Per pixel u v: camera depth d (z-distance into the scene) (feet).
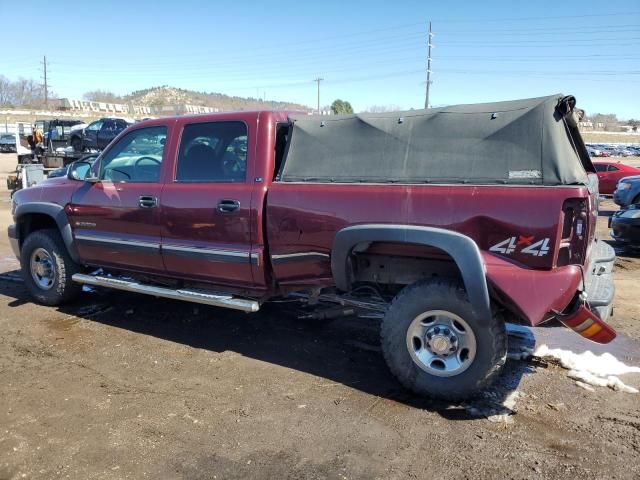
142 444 10.83
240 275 14.79
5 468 10.01
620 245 35.17
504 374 14.12
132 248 16.65
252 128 14.64
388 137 12.93
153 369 14.43
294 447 10.76
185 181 15.75
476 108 12.28
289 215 13.73
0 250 29.76
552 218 10.95
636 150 202.80
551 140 11.32
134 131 17.11
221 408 12.33
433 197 11.98
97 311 19.16
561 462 10.28
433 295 12.25
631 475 9.88
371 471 10.00
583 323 11.53
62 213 18.37
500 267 11.35
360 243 12.71
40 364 14.65
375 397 12.91
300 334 17.15
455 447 10.77
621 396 12.94
